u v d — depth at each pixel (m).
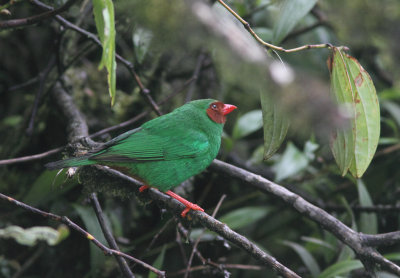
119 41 11.23
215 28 2.46
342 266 7.78
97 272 9.34
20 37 12.80
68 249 10.44
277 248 11.65
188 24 2.51
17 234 5.48
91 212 9.08
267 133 5.83
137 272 10.46
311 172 11.46
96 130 10.59
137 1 2.80
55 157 10.40
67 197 10.34
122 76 11.41
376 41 7.10
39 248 10.23
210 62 11.20
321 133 2.20
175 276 10.72
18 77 12.88
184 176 7.77
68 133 8.75
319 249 10.91
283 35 7.52
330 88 5.96
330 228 6.45
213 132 8.05
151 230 10.55
